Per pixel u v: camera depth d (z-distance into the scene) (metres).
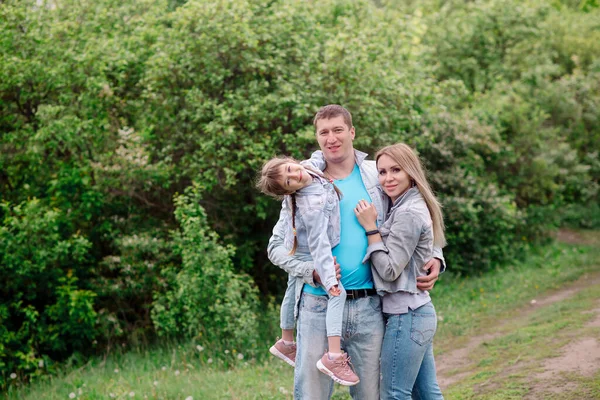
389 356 3.37
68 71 9.10
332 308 3.21
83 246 8.48
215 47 8.80
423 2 19.73
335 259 3.24
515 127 14.33
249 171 9.09
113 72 9.11
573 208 15.62
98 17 9.78
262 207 9.03
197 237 7.90
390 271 3.22
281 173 3.18
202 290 7.75
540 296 9.21
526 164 14.05
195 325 7.87
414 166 3.39
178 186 9.56
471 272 11.23
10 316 8.69
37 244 8.21
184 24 8.82
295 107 8.41
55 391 7.01
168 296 8.20
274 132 8.77
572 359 5.59
